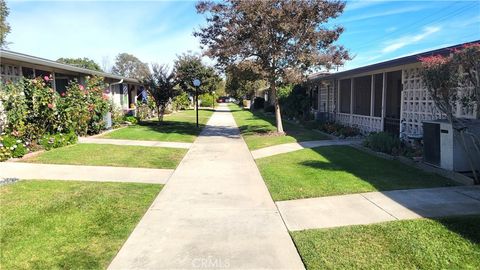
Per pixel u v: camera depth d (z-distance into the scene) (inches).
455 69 252.7
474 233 172.7
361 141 504.1
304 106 864.9
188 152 468.4
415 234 174.7
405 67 426.6
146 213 223.6
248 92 1872.5
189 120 1019.3
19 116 414.9
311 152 428.8
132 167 360.2
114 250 170.9
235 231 193.3
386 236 174.7
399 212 207.6
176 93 895.1
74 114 530.9
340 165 344.5
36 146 434.0
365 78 679.7
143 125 818.8
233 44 564.1
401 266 147.3
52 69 564.4
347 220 200.7
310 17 539.2
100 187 277.7
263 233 189.8
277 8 534.3
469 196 231.8
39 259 160.1
